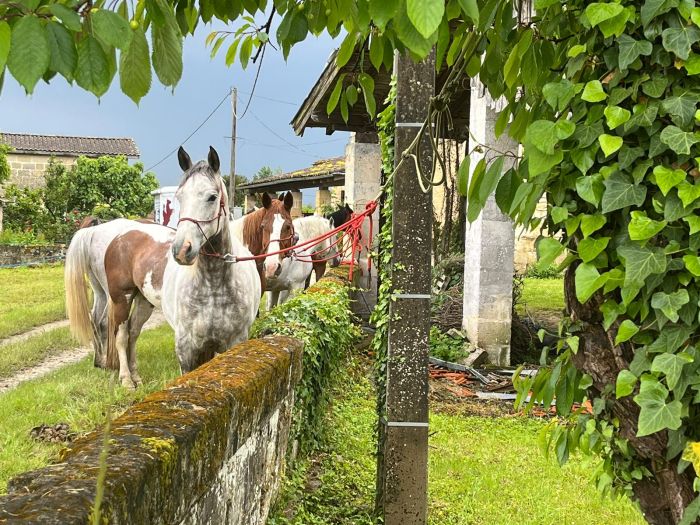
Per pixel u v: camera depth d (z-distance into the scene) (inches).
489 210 375.9
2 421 253.3
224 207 217.3
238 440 107.3
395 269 155.4
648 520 81.0
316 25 85.1
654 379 72.0
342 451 229.6
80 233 337.1
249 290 231.8
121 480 63.9
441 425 280.2
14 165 1427.2
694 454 68.5
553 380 87.7
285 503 163.6
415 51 48.9
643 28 71.8
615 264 75.4
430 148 152.3
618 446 79.1
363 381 328.2
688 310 71.1
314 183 1026.1
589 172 75.7
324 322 216.2
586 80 77.7
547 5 77.1
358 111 433.7
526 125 89.7
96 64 49.1
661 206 71.2
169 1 81.3
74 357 395.5
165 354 384.2
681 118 69.5
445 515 189.5
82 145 1535.4
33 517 54.8
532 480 220.5
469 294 395.9
